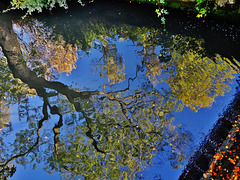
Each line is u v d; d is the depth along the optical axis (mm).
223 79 5102
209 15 6188
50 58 6195
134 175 3992
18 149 4473
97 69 5812
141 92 5215
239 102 4570
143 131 4555
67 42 6598
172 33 6324
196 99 4875
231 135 4062
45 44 6590
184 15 6527
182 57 5707
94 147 4430
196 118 4574
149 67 5672
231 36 5906
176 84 5199
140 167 4086
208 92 4930
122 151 4328
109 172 4070
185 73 5363
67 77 5684
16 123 4852
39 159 4324
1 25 7082
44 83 5590
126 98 5156
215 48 5742
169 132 4465
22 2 6754
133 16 6996
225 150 3873
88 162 4234
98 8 7363
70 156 4328
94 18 7129
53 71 5855
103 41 6508
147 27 6617
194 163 3955
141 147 4340
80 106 5098
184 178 3842
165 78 5363
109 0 7387
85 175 4055
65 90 5406
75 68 5887
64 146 4473
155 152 4242
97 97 5230
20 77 5727
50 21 7188
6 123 4824
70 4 7441
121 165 4152
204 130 4371
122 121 4766
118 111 4934
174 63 5621
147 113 4816
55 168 4191
